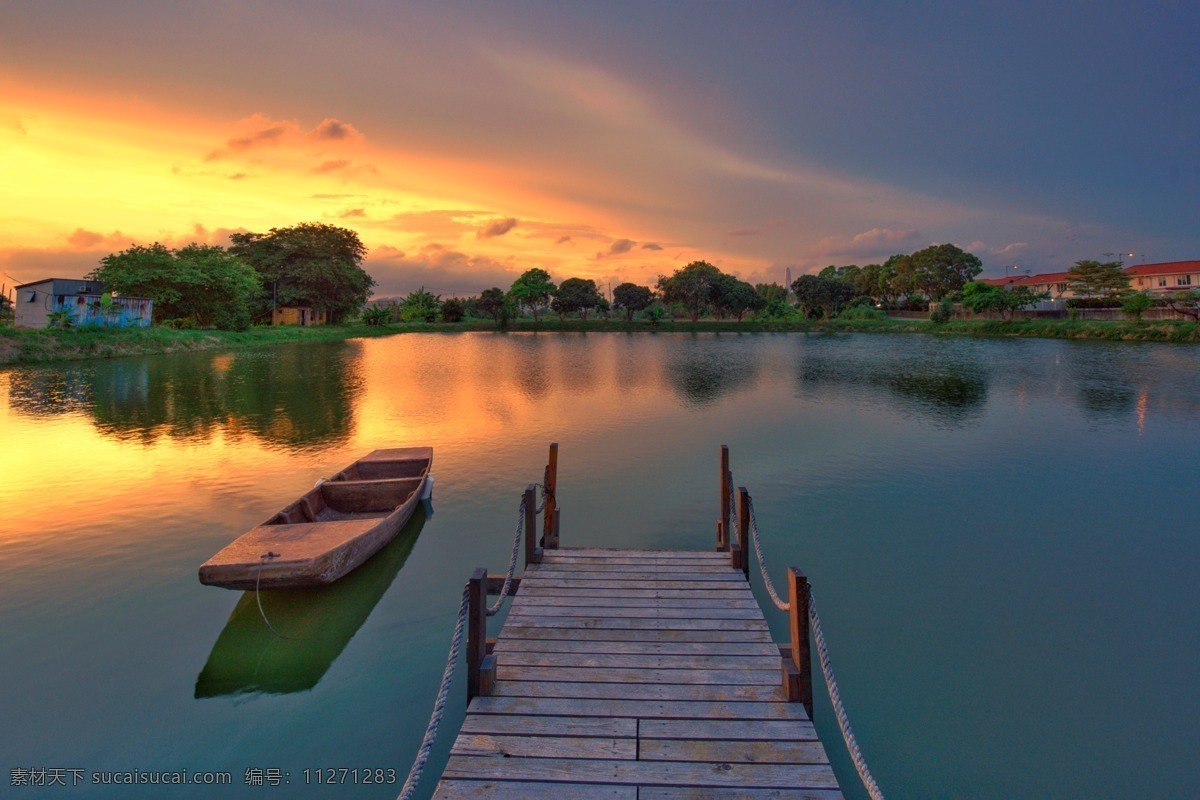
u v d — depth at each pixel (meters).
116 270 51.22
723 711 5.55
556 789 4.64
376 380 33.25
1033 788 5.70
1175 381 32.44
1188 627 8.45
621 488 14.33
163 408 24.17
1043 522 12.28
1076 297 78.31
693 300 98.25
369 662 7.53
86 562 10.12
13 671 7.21
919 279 111.44
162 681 7.09
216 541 11.01
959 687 7.15
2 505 12.85
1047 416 23.19
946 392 29.36
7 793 5.47
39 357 36.84
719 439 19.34
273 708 6.68
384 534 9.91
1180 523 12.27
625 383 32.72
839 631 8.34
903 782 5.77
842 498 13.73
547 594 8.04
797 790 4.65
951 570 10.19
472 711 5.53
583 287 102.88
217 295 57.22
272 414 23.16
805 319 105.44
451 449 17.95
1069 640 8.13
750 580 9.74
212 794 5.51
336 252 78.31
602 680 6.02
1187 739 6.32
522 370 38.94
